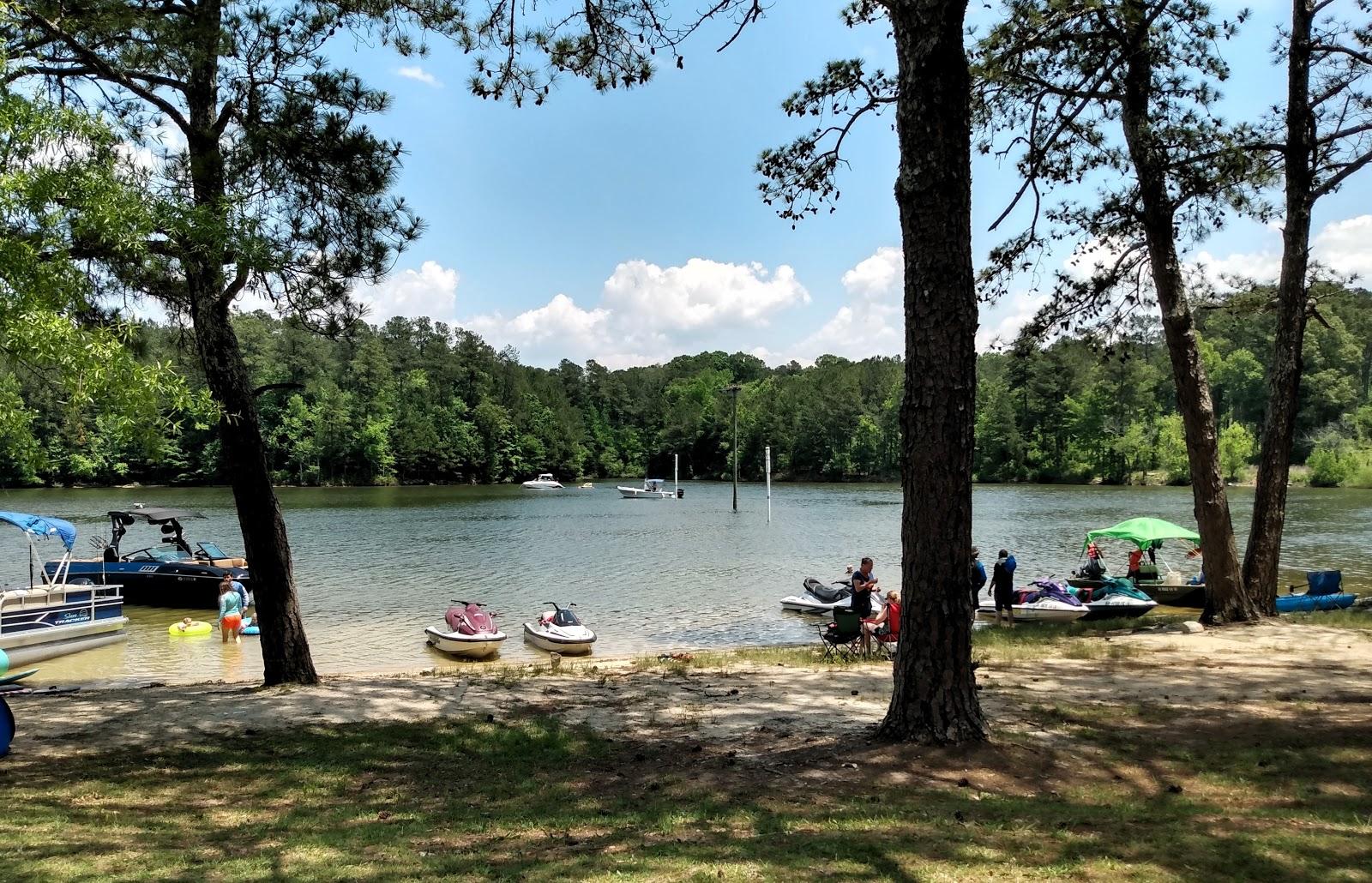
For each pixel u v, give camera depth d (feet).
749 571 97.96
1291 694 29.73
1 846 16.02
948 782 19.61
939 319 22.07
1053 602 63.62
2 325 18.62
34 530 62.49
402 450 338.95
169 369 21.63
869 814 17.33
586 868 14.52
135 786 21.12
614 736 26.32
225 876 14.46
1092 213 52.21
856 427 396.57
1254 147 46.93
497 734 26.86
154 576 78.07
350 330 35.17
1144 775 20.27
